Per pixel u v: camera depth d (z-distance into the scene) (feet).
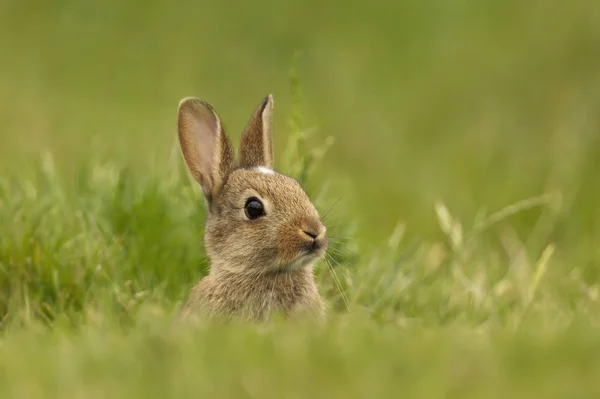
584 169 57.21
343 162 61.77
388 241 44.60
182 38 78.74
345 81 70.44
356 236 43.83
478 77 68.18
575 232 51.57
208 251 35.73
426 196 56.13
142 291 35.86
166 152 46.93
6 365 25.62
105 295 34.14
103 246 37.65
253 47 77.05
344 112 67.15
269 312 33.58
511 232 52.01
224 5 80.84
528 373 23.72
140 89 72.95
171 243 38.68
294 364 24.16
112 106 70.28
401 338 26.55
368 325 29.84
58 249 37.70
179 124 37.37
